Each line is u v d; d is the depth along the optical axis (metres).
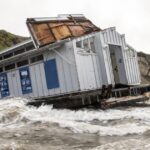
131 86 20.75
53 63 18.36
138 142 6.82
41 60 18.97
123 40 20.97
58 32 20.05
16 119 13.37
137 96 17.41
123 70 20.84
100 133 9.70
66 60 17.66
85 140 8.83
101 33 18.92
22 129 10.88
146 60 42.88
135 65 22.09
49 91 18.69
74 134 9.73
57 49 18.05
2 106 15.62
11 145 8.06
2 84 21.52
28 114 13.91
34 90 19.48
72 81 17.55
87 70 17.98
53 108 16.03
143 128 9.75
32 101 16.55
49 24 20.11
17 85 20.48
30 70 19.64
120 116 12.48
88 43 18.55
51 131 10.26
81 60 17.69
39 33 19.56
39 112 14.54
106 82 18.77
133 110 14.26
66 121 12.03
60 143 8.55
